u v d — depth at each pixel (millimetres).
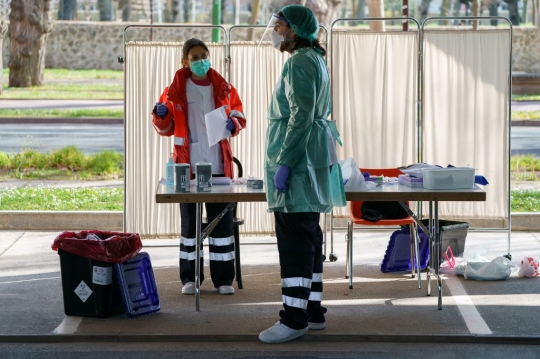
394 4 35188
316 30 5852
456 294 7180
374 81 8617
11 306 6840
